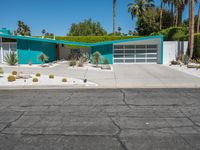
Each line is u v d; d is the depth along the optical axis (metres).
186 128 6.43
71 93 11.85
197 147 5.22
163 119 7.27
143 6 56.84
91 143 5.49
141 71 21.20
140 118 7.40
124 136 5.89
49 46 32.03
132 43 30.34
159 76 17.80
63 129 6.46
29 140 5.71
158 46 30.25
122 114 7.88
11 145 5.44
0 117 7.68
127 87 13.66
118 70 22.09
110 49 30.38
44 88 13.56
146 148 5.18
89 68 23.69
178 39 34.47
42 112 8.24
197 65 24.23
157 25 54.44
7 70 21.66
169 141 5.55
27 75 16.94
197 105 9.04
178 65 26.89
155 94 11.40
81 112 8.19
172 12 53.31
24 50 28.41
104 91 12.36
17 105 9.36
